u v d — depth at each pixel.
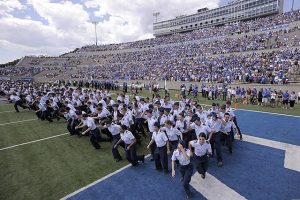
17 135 12.70
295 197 6.19
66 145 10.86
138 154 9.51
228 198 6.28
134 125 10.72
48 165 8.73
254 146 9.95
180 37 61.53
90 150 10.16
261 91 19.72
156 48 61.16
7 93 25.86
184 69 38.62
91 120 10.05
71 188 7.04
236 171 7.76
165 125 8.39
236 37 48.28
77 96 16.55
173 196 6.46
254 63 30.84
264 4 60.59
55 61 67.00
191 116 9.50
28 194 6.81
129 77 42.53
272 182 6.98
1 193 6.89
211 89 23.88
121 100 15.79
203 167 7.14
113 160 9.02
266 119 14.48
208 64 37.28
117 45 75.31
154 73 41.53
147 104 11.91
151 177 7.57
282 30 41.22
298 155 8.84
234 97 23.47
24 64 64.81
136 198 6.41
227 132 9.03
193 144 6.91
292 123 13.30
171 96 26.11
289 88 21.67
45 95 18.00
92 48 78.12
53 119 16.45
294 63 27.12
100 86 35.94
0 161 9.23
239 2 66.38
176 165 8.34
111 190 6.86
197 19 78.69
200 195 6.46
